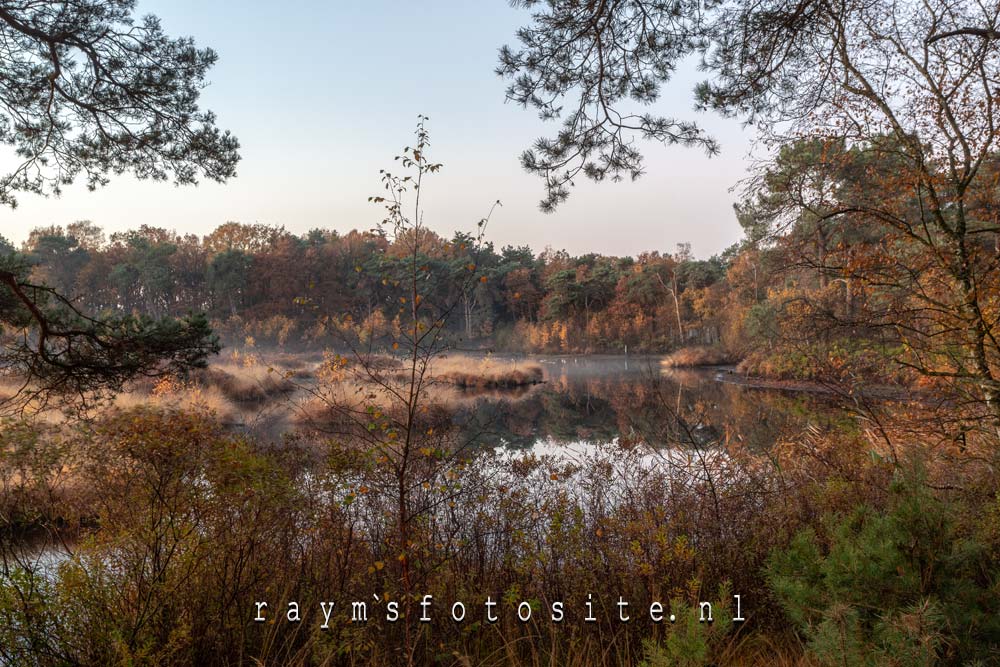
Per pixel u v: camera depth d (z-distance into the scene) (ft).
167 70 19.89
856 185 18.39
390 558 11.25
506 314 244.42
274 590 10.63
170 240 295.28
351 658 9.45
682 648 7.79
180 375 21.65
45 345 18.75
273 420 44.55
